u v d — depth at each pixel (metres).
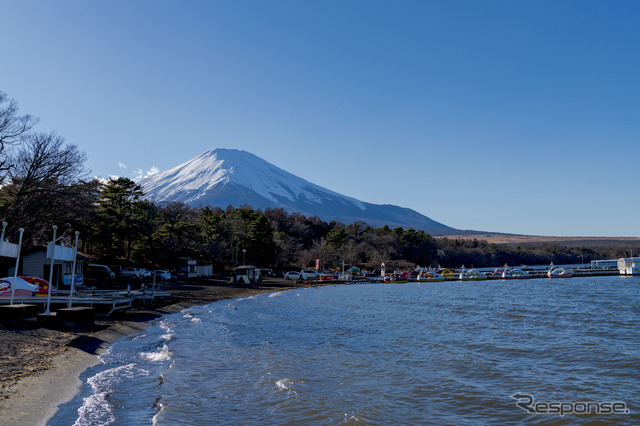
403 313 38.59
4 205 45.88
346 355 20.31
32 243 51.28
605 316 35.41
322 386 15.04
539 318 34.41
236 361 18.91
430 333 27.08
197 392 14.07
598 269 128.38
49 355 17.48
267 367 17.67
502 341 24.09
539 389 14.90
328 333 27.03
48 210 46.84
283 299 54.75
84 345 20.56
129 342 22.80
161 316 34.53
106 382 14.77
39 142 45.50
